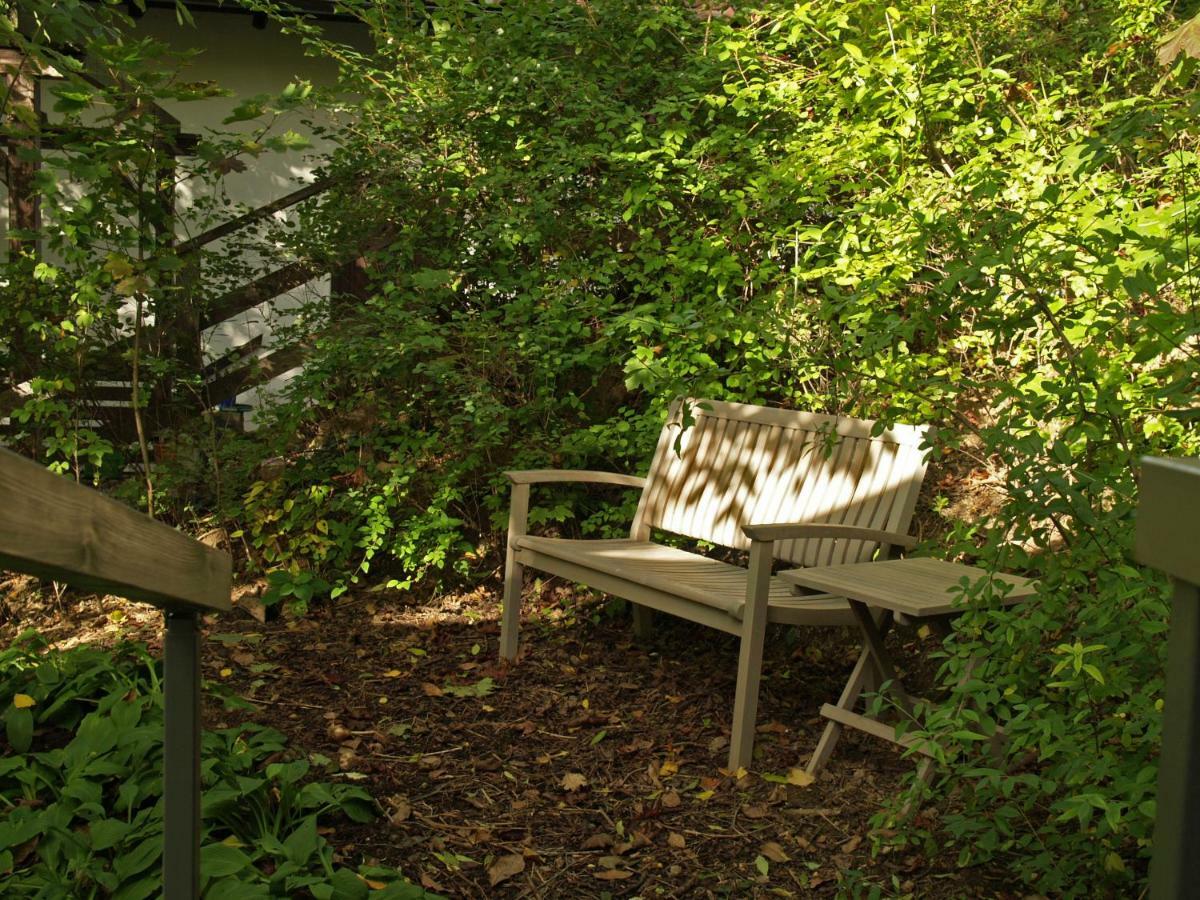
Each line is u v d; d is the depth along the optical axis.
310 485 5.66
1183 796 0.68
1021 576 3.39
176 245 5.60
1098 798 2.19
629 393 5.74
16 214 5.96
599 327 5.66
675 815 3.22
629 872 2.88
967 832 2.67
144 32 8.55
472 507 5.73
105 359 5.64
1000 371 4.65
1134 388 3.04
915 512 4.88
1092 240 2.70
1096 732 2.47
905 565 3.62
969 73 4.84
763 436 4.53
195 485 5.67
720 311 4.46
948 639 2.82
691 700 4.16
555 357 5.34
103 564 1.16
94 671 3.41
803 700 4.14
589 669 4.53
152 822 2.60
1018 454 2.62
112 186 4.60
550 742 3.77
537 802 3.30
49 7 3.89
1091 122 4.52
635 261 5.68
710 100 5.30
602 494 5.71
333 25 8.40
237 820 2.77
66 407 5.16
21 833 2.54
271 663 4.52
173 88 4.35
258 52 8.69
